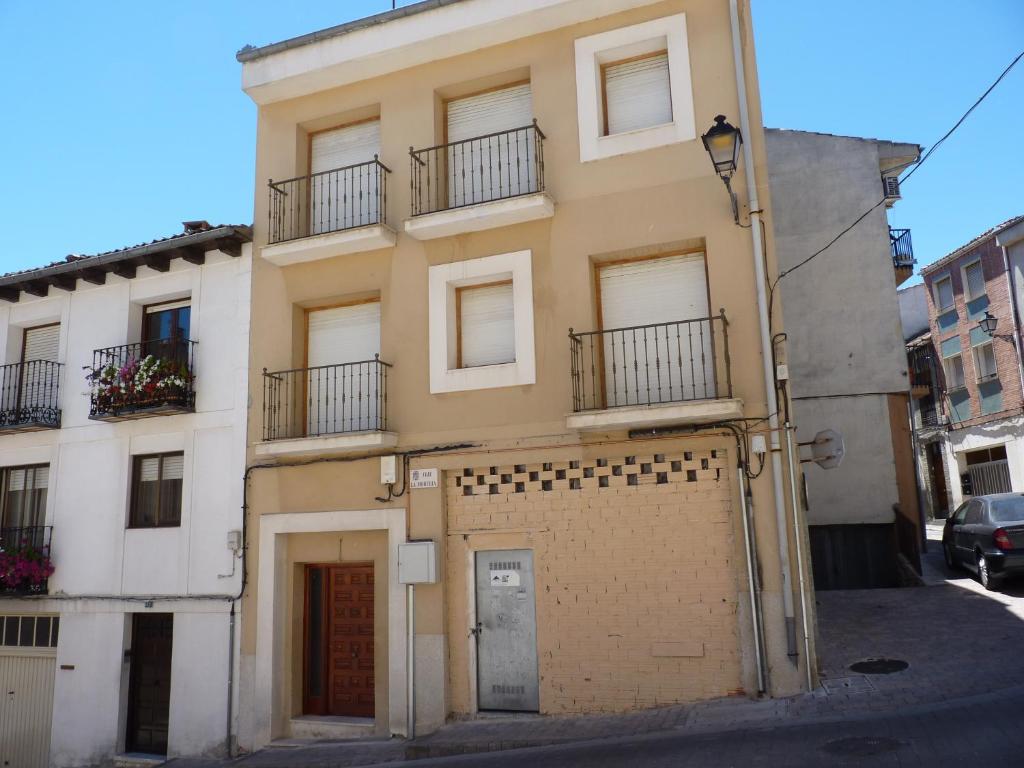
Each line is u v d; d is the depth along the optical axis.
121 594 12.28
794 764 6.53
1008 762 5.94
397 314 11.27
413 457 10.79
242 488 11.75
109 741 11.87
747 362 9.50
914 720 7.33
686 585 9.39
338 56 12.13
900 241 18.73
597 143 10.62
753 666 8.93
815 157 16.70
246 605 11.37
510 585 10.27
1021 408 24.44
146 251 12.50
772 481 9.17
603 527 9.85
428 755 9.23
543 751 8.44
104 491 12.79
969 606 11.88
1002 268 25.30
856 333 16.00
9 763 12.54
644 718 8.93
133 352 13.03
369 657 11.07
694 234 9.98
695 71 10.36
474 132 11.72
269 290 12.16
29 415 13.40
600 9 10.84
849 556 15.40
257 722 10.90
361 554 11.13
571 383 10.15
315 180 12.62
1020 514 13.21
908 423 16.39
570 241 10.50
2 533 13.41
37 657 12.81
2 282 13.66
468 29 11.37
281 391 11.76
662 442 9.65
